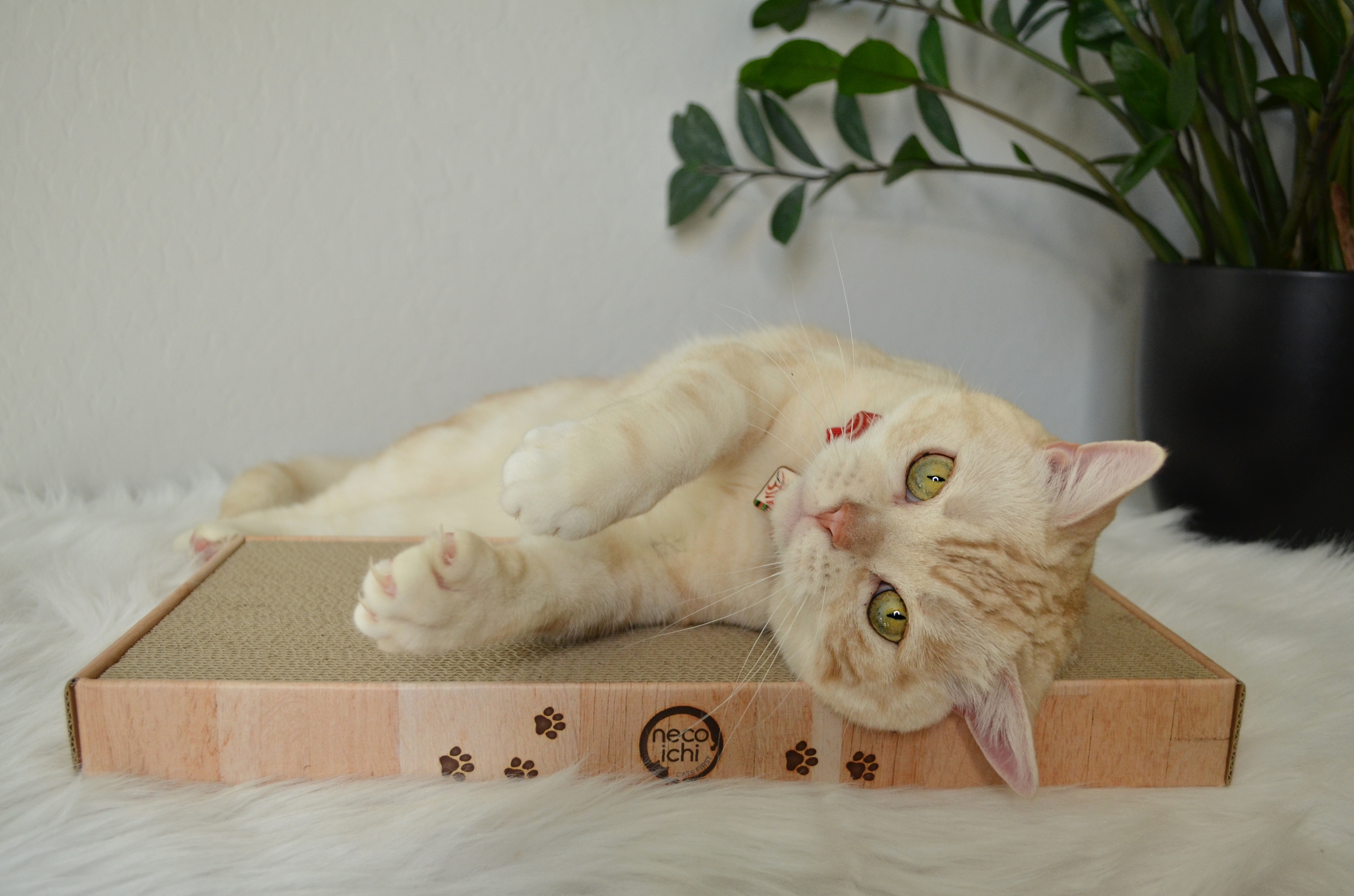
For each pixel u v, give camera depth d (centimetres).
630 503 44
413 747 44
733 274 77
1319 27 65
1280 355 64
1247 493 67
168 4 68
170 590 56
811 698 45
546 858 41
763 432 50
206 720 43
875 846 43
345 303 74
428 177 73
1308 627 57
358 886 40
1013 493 46
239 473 74
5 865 40
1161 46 68
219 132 70
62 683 48
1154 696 45
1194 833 44
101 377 73
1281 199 68
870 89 67
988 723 44
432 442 63
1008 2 69
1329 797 46
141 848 41
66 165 69
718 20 73
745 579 50
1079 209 78
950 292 79
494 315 76
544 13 71
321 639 47
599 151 74
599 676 45
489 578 44
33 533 63
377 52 70
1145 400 72
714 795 44
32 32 67
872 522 45
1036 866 42
